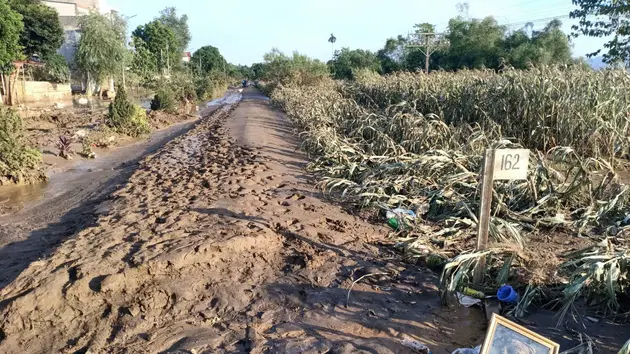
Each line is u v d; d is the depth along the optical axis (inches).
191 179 319.0
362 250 196.1
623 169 315.6
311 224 221.3
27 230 253.1
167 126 790.5
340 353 124.2
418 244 195.2
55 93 1334.9
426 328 138.6
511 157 143.6
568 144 333.1
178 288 154.6
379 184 275.1
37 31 1350.9
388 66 1947.6
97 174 403.2
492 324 108.4
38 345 132.4
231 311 146.9
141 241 188.7
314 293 157.8
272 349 126.3
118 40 1460.4
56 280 152.9
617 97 334.3
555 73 370.0
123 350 127.9
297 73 1326.3
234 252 180.4
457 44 1470.2
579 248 195.3
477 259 152.9
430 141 344.2
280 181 313.6
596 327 138.0
